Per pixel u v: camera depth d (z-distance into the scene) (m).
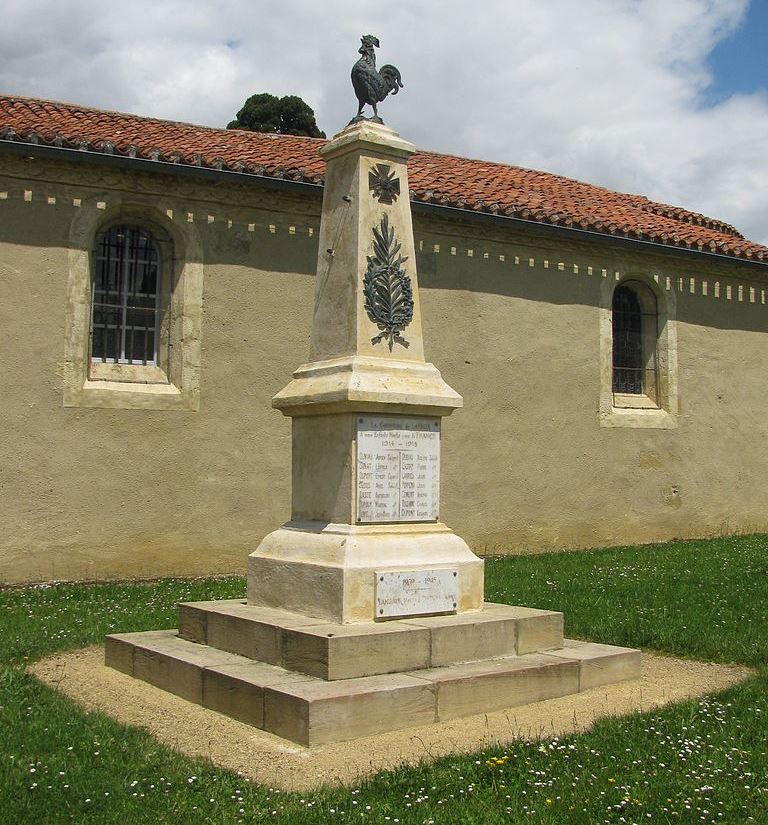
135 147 11.67
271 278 12.80
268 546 7.04
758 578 11.08
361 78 7.32
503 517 14.48
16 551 11.26
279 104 28.14
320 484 6.88
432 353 14.00
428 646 6.12
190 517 12.21
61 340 11.59
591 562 13.06
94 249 12.02
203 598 10.13
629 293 16.50
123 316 12.26
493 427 14.47
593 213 15.77
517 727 5.59
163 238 12.47
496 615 6.72
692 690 6.58
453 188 14.46
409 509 6.85
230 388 12.50
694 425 16.61
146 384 12.19
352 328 6.89
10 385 11.33
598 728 5.48
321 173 12.76
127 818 4.23
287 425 12.83
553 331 15.11
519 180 17.14
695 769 4.86
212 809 4.33
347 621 6.24
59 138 11.30
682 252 15.98
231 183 12.50
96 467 11.71
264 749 5.18
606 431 15.56
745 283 17.36
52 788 4.53
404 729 5.54
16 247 11.42
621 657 6.79
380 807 4.32
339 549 6.43
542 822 4.19
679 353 16.48
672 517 16.25
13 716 5.65
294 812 4.26
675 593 10.12
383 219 7.14
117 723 5.57
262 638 6.27
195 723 5.68
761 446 17.41
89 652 7.70
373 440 6.69
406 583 6.47
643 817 4.26
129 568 11.83
